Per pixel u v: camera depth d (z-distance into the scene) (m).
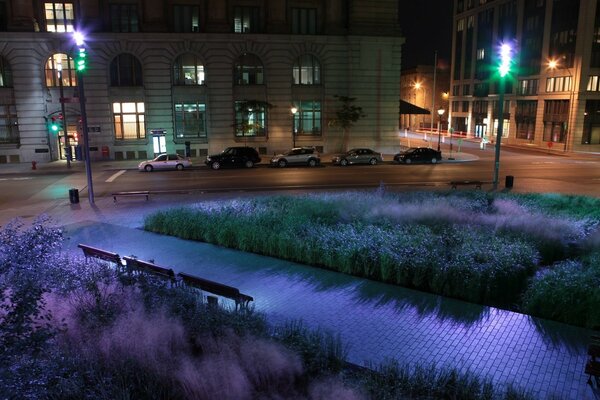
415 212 18.84
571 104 59.22
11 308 8.07
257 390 7.54
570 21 59.75
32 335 7.52
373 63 48.06
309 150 41.84
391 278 13.27
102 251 14.33
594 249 14.66
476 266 12.40
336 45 47.31
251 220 17.78
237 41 45.44
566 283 11.12
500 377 8.37
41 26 43.19
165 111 45.47
